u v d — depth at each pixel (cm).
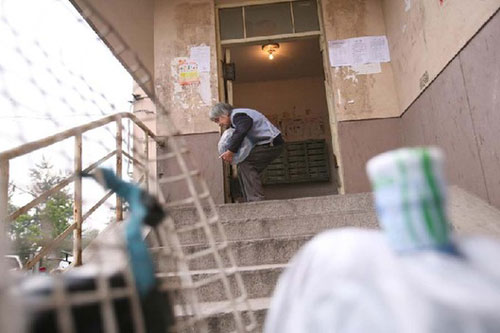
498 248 54
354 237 58
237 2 434
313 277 55
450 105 273
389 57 394
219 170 380
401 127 377
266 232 251
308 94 643
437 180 51
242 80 645
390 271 48
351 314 47
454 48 261
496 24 211
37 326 57
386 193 52
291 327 55
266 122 313
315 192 595
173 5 425
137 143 122
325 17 408
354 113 384
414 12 326
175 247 92
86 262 185
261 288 194
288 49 551
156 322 75
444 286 44
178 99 400
